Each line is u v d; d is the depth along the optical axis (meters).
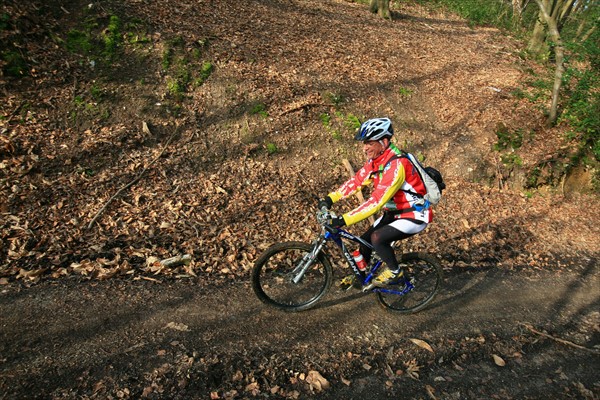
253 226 5.09
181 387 2.89
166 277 4.04
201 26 7.68
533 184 7.31
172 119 6.10
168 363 3.06
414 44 10.62
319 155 6.59
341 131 6.91
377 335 3.74
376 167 3.45
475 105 8.23
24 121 5.28
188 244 4.55
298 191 5.93
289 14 10.11
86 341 3.15
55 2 6.52
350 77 7.92
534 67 10.33
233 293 3.99
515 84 9.14
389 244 3.63
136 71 6.31
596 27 8.24
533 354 3.82
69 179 4.98
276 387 3.02
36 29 6.04
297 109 6.81
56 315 3.35
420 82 8.59
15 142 5.01
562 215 6.84
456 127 7.74
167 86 6.34
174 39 6.86
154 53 6.58
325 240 3.63
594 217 6.93
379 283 3.77
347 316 3.92
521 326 4.18
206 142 6.04
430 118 7.82
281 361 3.26
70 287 3.68
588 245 6.14
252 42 7.83
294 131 6.61
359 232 5.56
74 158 5.20
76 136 5.45
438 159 7.27
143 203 4.98
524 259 5.56
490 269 5.22
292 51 8.07
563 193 7.35
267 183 5.91
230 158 6.03
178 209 5.03
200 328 3.47
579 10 10.59
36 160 4.96
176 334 3.36
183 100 6.32
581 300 4.81
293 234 5.13
